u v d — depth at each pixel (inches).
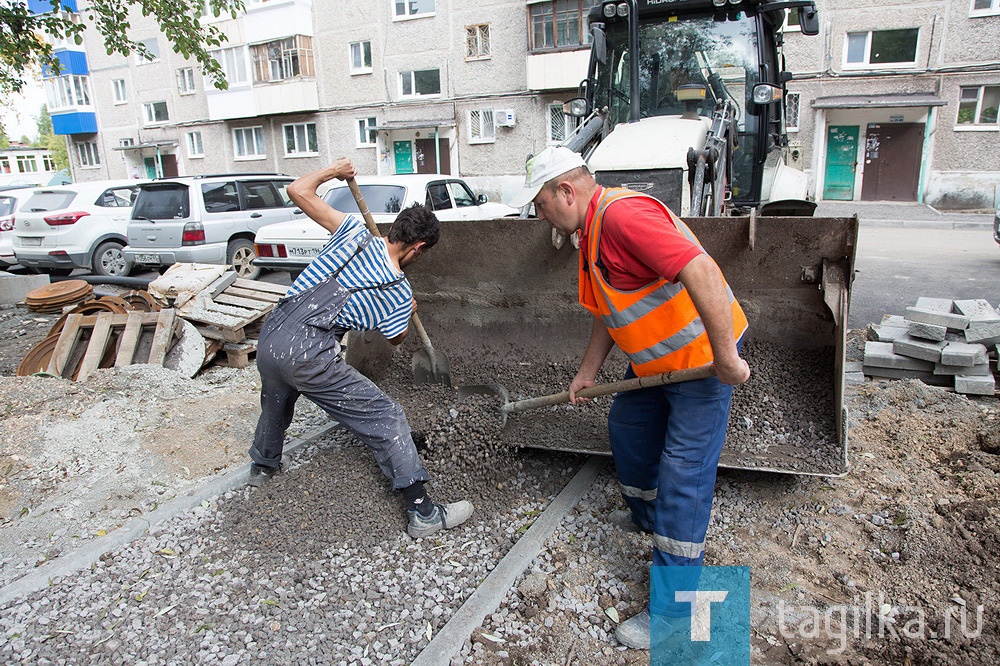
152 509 131.2
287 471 139.5
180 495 135.9
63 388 178.5
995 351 174.7
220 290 236.7
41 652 93.9
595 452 128.7
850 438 149.1
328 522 121.6
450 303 160.1
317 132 956.0
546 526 119.6
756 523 122.0
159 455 150.5
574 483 132.4
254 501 128.6
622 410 108.1
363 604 103.0
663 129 186.7
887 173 691.4
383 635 96.8
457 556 114.9
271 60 937.5
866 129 688.4
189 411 173.0
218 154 1061.1
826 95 682.8
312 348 113.2
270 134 1000.2
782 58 267.7
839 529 118.6
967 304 183.0
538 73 765.3
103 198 426.3
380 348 161.6
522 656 93.1
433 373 148.8
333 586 107.2
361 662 91.7
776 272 130.9
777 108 256.2
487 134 844.6
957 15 625.3
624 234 84.7
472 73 823.7
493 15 792.9
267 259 319.6
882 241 470.6
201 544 118.9
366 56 888.3
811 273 127.1
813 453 121.0
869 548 113.3
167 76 1069.8
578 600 103.7
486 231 147.5
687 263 79.4
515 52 793.6
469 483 133.1
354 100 910.4
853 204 686.5
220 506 130.3
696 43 226.8
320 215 126.8
